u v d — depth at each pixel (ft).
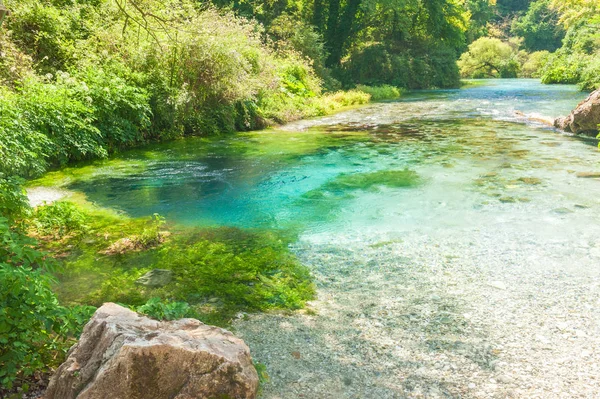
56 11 43.45
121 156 36.06
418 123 52.54
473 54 198.49
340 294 14.74
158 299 10.70
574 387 10.18
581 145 36.63
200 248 18.43
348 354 11.58
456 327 12.71
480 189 25.50
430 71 127.85
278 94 62.85
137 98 39.52
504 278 15.47
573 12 146.20
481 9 226.38
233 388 8.23
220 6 86.74
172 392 7.95
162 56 43.96
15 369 9.34
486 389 10.21
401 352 11.65
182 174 30.48
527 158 32.58
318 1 113.39
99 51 43.39
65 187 27.32
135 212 23.06
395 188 26.21
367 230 20.10
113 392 7.64
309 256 17.63
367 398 9.96
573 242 18.17
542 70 157.99
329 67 114.62
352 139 42.98
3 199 15.78
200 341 8.58
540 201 23.16
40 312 9.93
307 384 10.38
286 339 12.23
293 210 22.98
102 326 8.71
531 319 13.00
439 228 20.07
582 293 14.34
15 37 39.99
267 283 15.40
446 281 15.39
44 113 31.07
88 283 15.43
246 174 30.30
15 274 9.46
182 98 43.68
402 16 121.29
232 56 47.44
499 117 55.57
